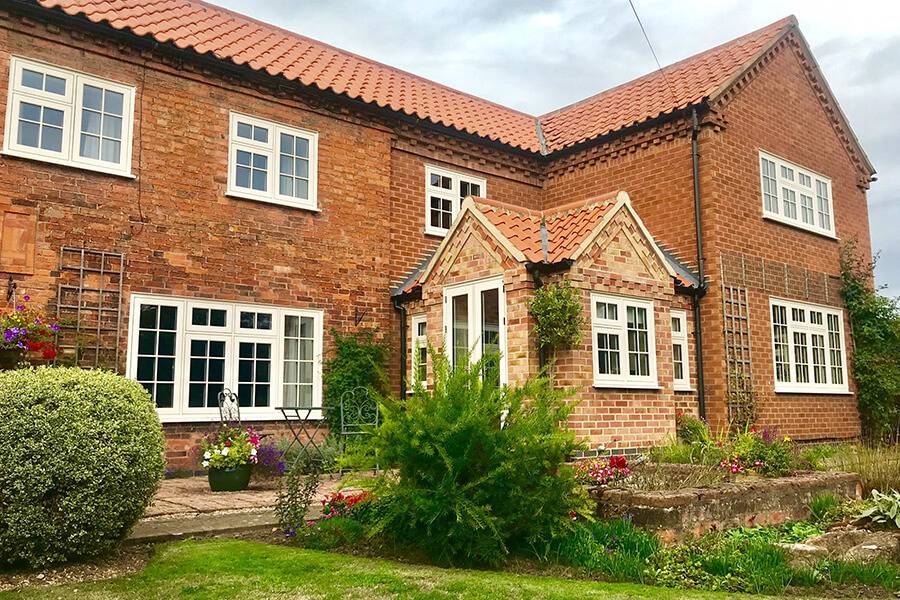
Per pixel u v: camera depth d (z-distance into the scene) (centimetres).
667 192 1582
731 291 1500
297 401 1334
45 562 580
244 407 1266
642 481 804
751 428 1459
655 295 1233
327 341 1379
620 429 1140
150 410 650
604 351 1146
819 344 1730
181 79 1258
